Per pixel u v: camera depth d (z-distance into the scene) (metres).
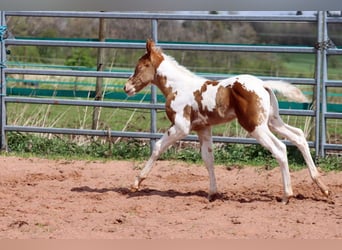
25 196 10.88
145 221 9.16
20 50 27.14
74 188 11.52
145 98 15.20
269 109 10.22
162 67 10.85
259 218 9.32
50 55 30.52
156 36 14.25
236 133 14.81
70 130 14.78
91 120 16.92
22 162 13.64
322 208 9.98
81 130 14.72
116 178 12.45
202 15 13.93
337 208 9.99
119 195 11.01
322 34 13.58
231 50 13.95
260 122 10.00
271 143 10.05
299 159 13.82
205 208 10.07
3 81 14.97
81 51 30.12
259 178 12.37
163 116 19.56
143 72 10.97
